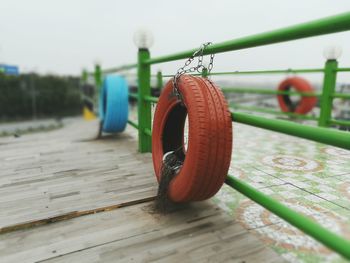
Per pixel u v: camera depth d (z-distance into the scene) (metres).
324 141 0.73
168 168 1.29
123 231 1.15
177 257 0.98
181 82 1.16
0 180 1.72
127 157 2.17
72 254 1.01
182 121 1.47
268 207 0.93
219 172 1.08
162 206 1.32
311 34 0.78
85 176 1.77
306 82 3.84
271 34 0.89
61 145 2.62
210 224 1.17
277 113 3.51
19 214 1.28
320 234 0.74
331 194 1.40
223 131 1.04
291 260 0.94
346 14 0.67
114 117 2.74
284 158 2.01
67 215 1.26
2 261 0.98
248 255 0.98
